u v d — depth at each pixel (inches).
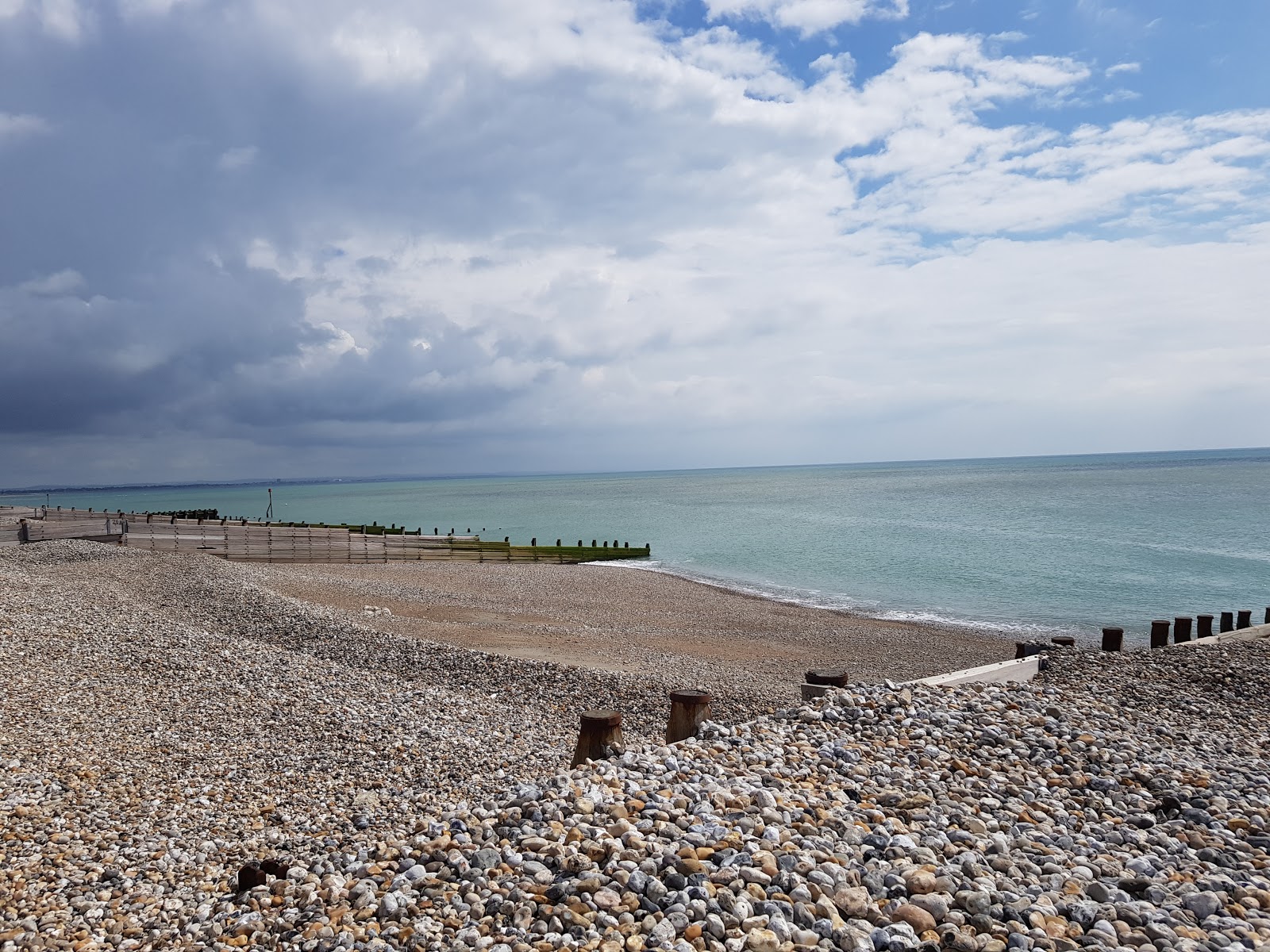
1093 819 231.3
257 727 429.7
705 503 4133.9
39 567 974.4
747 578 1453.0
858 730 297.6
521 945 159.8
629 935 161.5
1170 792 247.3
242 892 229.0
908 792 239.0
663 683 571.2
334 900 191.8
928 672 711.7
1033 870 189.8
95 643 555.8
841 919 164.6
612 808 214.1
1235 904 175.9
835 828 209.2
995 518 2605.8
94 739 393.7
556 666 590.2
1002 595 1230.9
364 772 379.2
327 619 702.5
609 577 1392.7
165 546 1243.2
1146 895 179.3
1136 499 3329.2
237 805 336.2
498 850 201.8
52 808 311.3
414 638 658.8
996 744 287.0
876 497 4170.8
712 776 246.5
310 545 1363.2
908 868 183.9
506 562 1609.3
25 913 231.1
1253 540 1839.3
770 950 152.7
